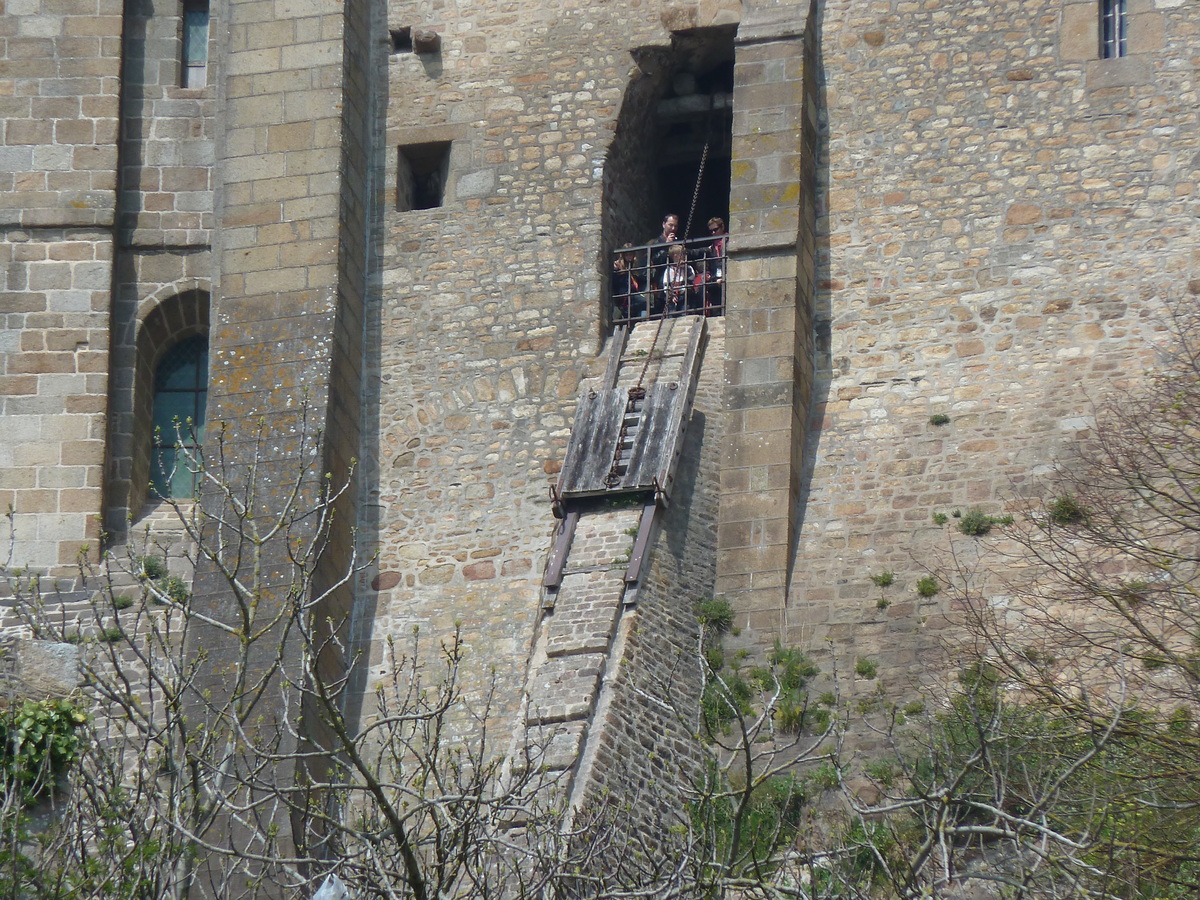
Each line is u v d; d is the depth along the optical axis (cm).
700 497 8856
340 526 9006
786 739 8069
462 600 8944
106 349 9431
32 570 9119
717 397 9162
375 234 9681
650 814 7662
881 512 8669
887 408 8912
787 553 8612
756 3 9456
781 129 9194
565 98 9712
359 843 6362
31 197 9588
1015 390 8781
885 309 9069
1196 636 7300
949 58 9306
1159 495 7988
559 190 9600
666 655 8306
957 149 9194
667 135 10288
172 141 9725
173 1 9888
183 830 5700
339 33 9606
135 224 9638
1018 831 6191
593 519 8762
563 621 8312
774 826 7588
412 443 9331
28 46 9750
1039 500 8481
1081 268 8912
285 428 9000
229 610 8631
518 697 8431
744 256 9062
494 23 9869
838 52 9425
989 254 9019
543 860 6103
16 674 8562
